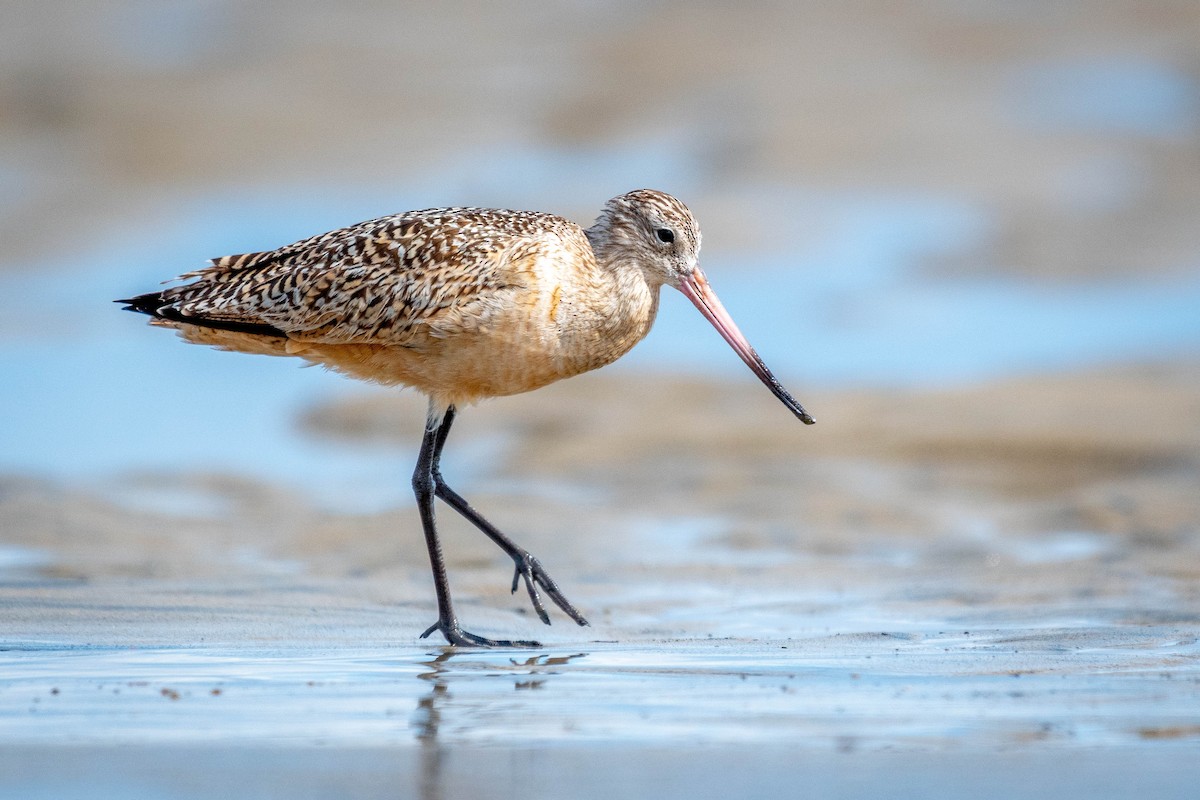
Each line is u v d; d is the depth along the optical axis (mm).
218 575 11586
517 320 10703
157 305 11125
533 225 10953
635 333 11383
